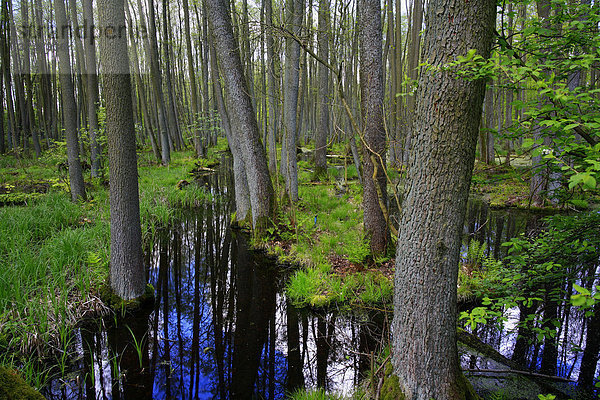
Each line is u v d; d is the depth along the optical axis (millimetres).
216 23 7301
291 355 4406
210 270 6961
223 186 15148
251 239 8000
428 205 2430
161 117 18484
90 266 5512
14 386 1846
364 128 5859
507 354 4172
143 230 8273
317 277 5859
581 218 2930
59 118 25828
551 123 1943
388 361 3129
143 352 4434
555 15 2574
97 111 11914
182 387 3836
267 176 7867
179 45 26531
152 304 5344
